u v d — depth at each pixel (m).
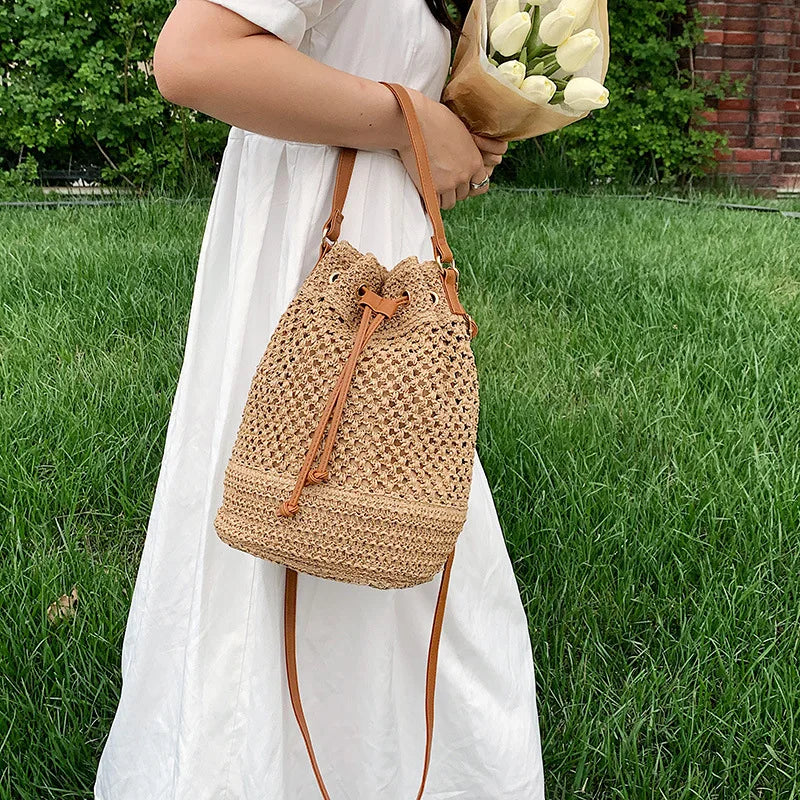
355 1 1.32
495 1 1.42
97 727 1.99
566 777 1.89
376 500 1.16
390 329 1.23
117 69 7.14
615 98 8.15
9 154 7.49
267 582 1.35
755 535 2.48
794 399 3.16
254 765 1.38
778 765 1.90
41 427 3.04
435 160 1.37
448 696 1.55
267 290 1.41
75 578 2.39
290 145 1.38
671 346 3.74
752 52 8.48
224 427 1.39
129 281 4.33
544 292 4.41
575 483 2.70
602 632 2.27
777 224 6.23
